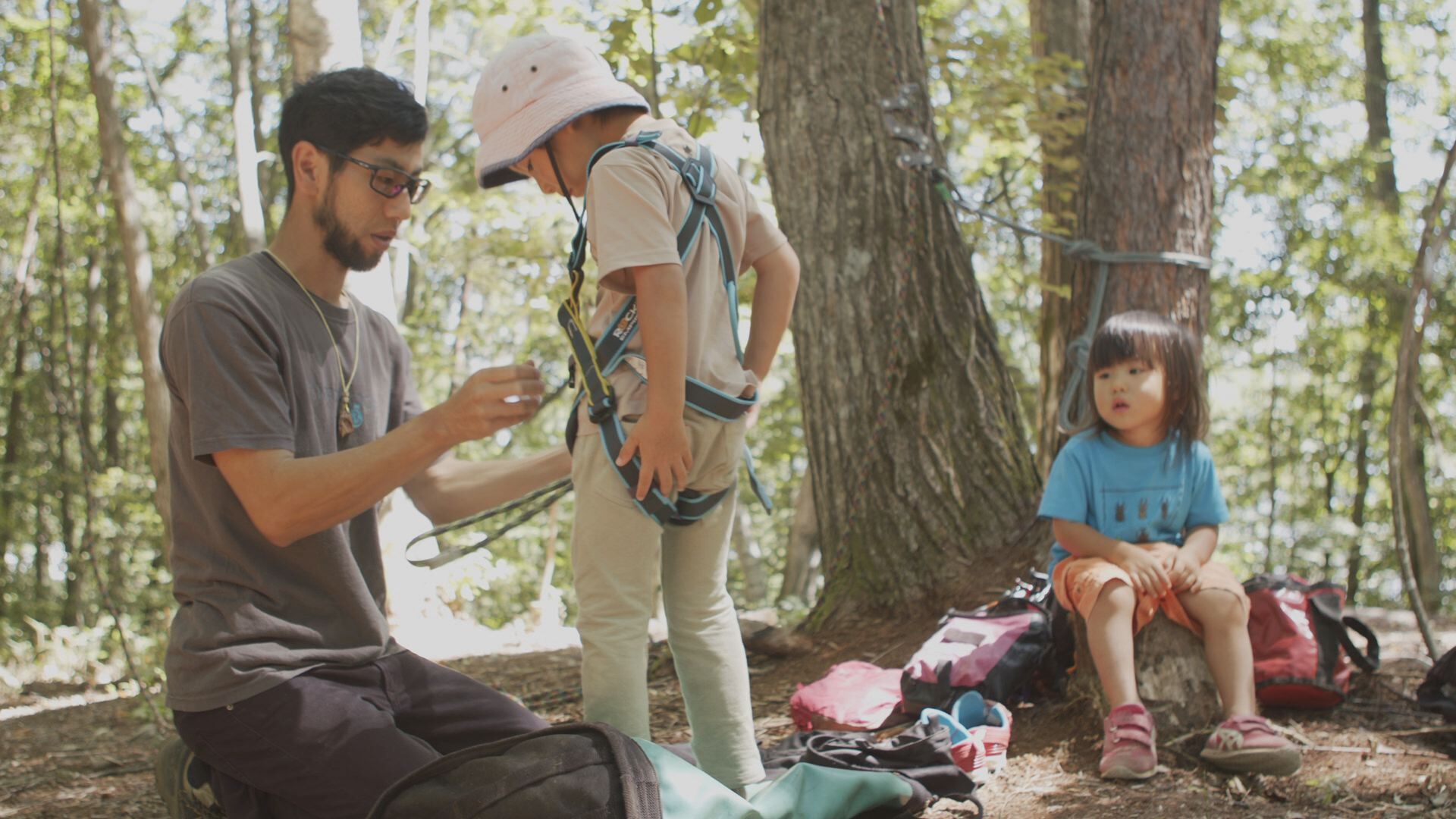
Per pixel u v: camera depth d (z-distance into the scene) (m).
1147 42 4.45
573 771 2.10
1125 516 3.38
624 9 8.72
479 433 2.30
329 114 2.51
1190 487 3.41
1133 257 4.37
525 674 5.56
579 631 2.49
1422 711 3.47
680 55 8.62
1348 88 18.09
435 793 2.12
